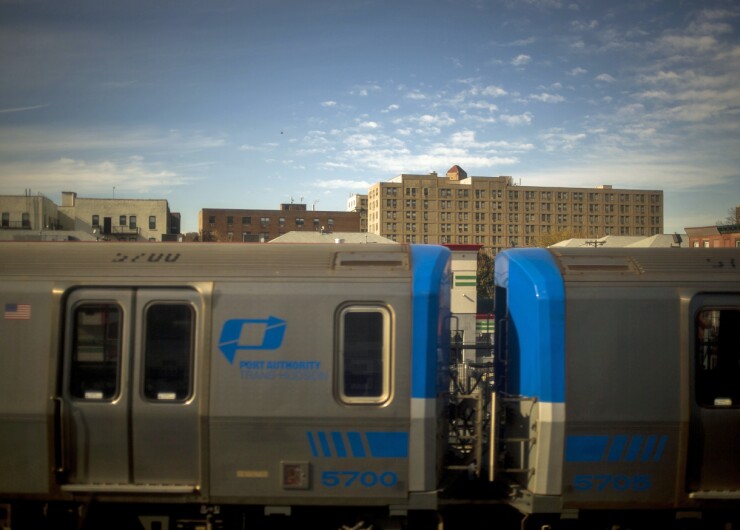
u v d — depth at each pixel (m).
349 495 6.07
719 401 6.17
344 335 6.09
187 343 6.16
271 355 6.07
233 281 6.16
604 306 6.17
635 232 165.75
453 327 14.29
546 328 6.13
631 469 6.14
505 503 6.41
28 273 6.27
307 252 6.44
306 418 6.02
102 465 6.14
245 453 6.06
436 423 6.04
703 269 6.34
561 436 6.09
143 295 6.17
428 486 6.03
